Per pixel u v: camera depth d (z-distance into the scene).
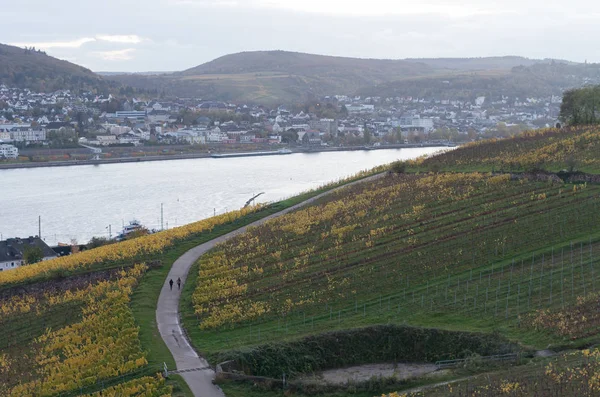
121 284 134.88
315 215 173.38
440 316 109.56
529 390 79.75
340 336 102.31
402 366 98.31
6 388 99.62
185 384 91.06
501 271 124.81
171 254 155.00
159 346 104.81
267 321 115.50
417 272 129.12
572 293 110.75
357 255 141.62
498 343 96.31
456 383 86.38
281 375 95.81
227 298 125.75
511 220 148.38
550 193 162.00
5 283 146.50
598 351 87.75
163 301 126.31
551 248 131.12
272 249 151.50
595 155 189.25
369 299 120.50
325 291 125.38
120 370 96.75
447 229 149.00
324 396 88.44
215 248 156.50
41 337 116.44
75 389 96.19
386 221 160.75
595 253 126.12
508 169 188.62
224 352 98.94
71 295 134.25
